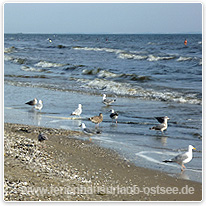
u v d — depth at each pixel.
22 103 21.78
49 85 29.02
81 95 24.97
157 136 14.82
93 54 59.47
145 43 98.00
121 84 28.16
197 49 69.56
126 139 14.38
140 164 11.35
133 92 25.66
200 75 32.97
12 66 44.66
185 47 76.25
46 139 12.52
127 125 16.77
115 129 16.02
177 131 15.53
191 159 12.11
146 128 16.16
